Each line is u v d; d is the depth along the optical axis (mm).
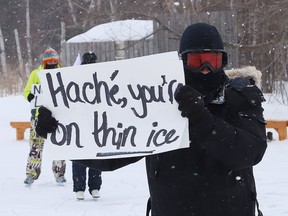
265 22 17469
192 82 3662
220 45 3637
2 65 45219
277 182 9430
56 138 3693
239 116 3605
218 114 3621
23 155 13312
